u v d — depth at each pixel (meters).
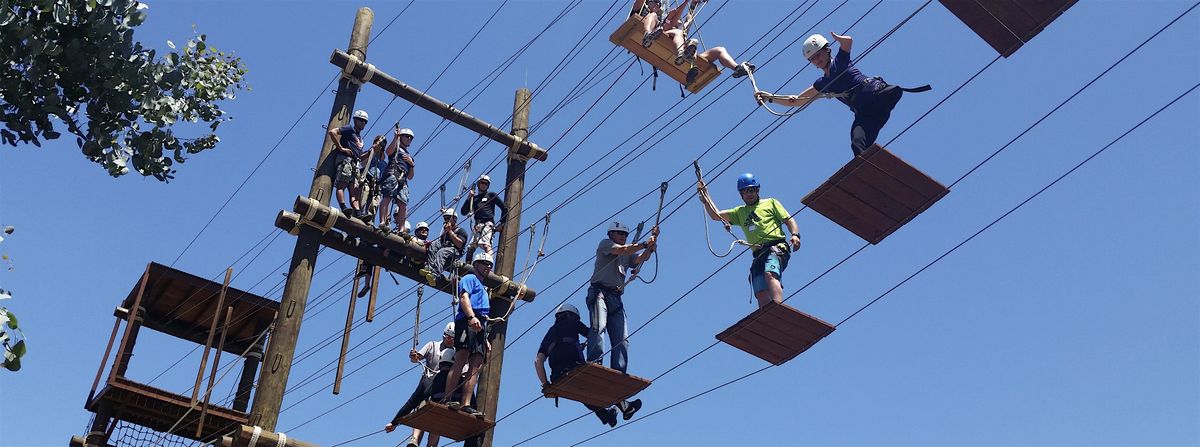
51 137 7.96
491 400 13.56
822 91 9.78
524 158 15.52
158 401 15.71
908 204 9.41
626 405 11.90
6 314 6.70
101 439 15.43
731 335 10.29
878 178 9.09
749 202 10.52
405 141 14.79
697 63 11.13
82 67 7.74
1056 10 8.19
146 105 8.23
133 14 8.00
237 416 16.16
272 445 12.34
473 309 12.35
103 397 15.48
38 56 7.57
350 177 13.89
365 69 14.66
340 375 14.20
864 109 9.47
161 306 17.64
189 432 16.73
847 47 9.63
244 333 18.34
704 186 10.52
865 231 9.98
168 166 8.70
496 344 13.92
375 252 14.08
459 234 14.33
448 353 13.03
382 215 14.17
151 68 8.29
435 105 14.99
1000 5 8.28
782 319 9.84
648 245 11.19
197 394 15.45
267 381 12.71
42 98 7.82
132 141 8.47
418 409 12.16
